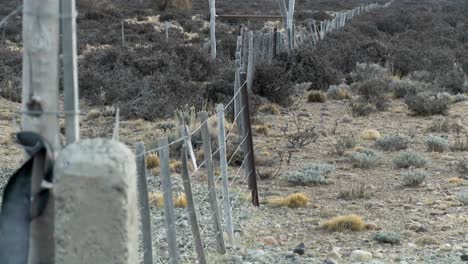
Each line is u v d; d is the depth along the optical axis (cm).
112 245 422
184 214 1436
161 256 1152
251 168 1625
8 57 4272
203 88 3145
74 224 420
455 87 3584
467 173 1997
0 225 442
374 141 2466
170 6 10225
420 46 5403
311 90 3597
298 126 2658
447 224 1507
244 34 3234
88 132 2389
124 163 421
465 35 6222
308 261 1215
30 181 441
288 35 4166
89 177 415
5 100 3145
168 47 4350
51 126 464
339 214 1583
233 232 1361
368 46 4719
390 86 3600
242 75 1591
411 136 2539
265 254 1242
